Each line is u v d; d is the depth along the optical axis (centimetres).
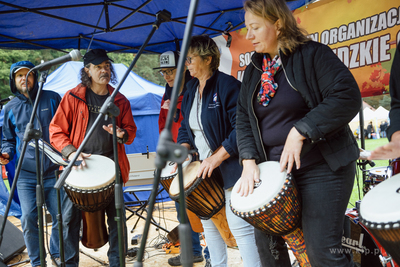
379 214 113
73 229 287
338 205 157
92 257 353
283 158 157
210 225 241
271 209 158
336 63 153
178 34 450
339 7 322
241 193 173
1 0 326
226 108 218
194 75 229
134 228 477
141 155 467
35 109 191
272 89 167
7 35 403
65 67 731
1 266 359
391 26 285
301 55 159
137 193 669
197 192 213
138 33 439
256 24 164
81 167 262
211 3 372
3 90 1852
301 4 352
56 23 390
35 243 329
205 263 324
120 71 711
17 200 625
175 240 362
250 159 181
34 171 325
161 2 368
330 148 156
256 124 179
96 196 248
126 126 308
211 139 223
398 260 117
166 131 80
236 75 429
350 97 147
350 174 161
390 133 140
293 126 163
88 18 389
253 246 213
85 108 291
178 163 80
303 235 167
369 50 303
